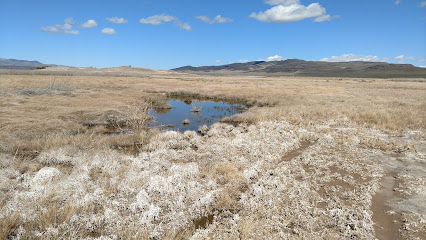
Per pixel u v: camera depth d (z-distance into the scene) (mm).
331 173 8898
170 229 5668
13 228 5215
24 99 19766
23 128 12375
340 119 17656
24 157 9211
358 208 6500
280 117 17984
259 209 6449
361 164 9719
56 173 7605
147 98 27484
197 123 18562
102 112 17984
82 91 28078
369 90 39406
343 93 34344
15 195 6336
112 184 7285
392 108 20984
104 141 11609
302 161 10008
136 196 6637
